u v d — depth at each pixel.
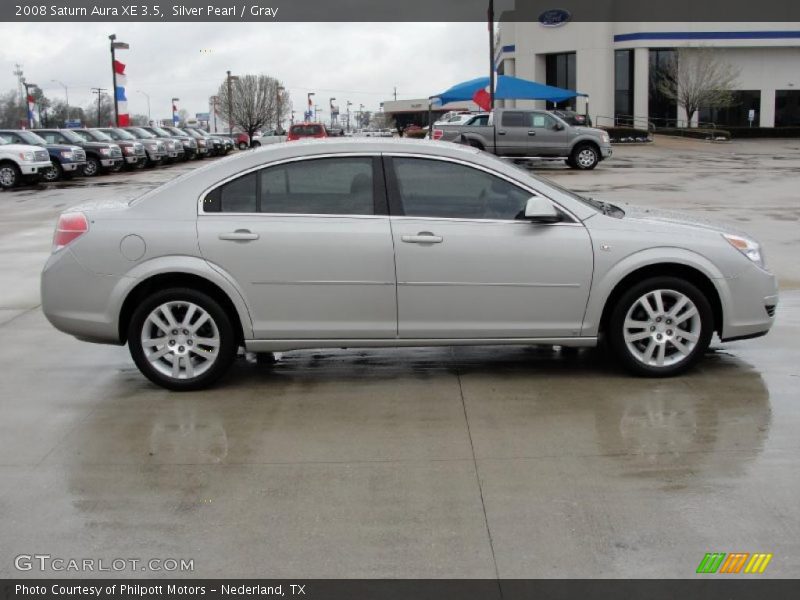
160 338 5.75
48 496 4.23
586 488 4.21
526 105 51.41
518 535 3.76
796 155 34.03
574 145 26.44
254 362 6.54
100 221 5.68
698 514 3.92
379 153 5.71
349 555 3.62
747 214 14.62
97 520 3.97
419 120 103.00
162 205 5.70
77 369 6.41
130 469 4.54
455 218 5.67
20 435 5.05
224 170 5.72
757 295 5.84
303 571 3.51
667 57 49.59
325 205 5.69
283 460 4.63
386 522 3.90
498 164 5.75
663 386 5.76
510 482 4.30
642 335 5.83
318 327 5.70
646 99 49.16
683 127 50.09
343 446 4.82
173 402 5.62
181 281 5.76
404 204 5.68
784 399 5.46
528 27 50.88
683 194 18.42
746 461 4.50
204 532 3.85
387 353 6.73
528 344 5.85
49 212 17.08
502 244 5.62
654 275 5.82
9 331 7.55
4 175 23.50
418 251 5.60
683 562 3.52
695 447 4.70
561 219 5.71
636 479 4.30
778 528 3.78
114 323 5.70
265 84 77.25
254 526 3.89
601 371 6.13
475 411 5.35
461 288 5.65
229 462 4.62
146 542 3.77
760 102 51.28
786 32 49.06
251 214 5.67
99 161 28.66
